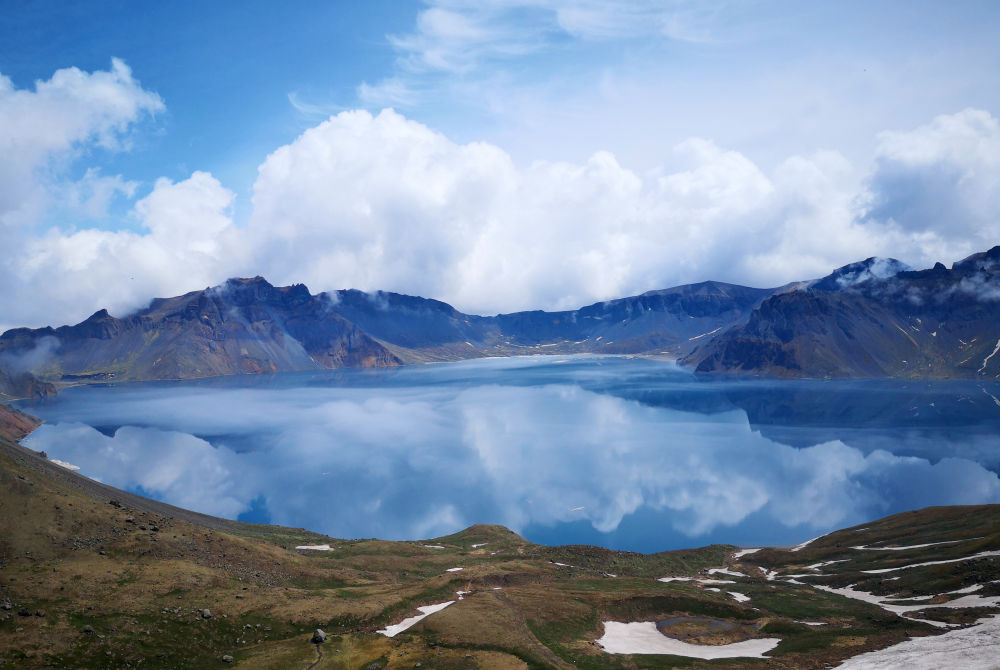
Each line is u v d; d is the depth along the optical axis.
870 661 66.75
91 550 83.25
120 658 59.97
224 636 71.00
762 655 76.88
